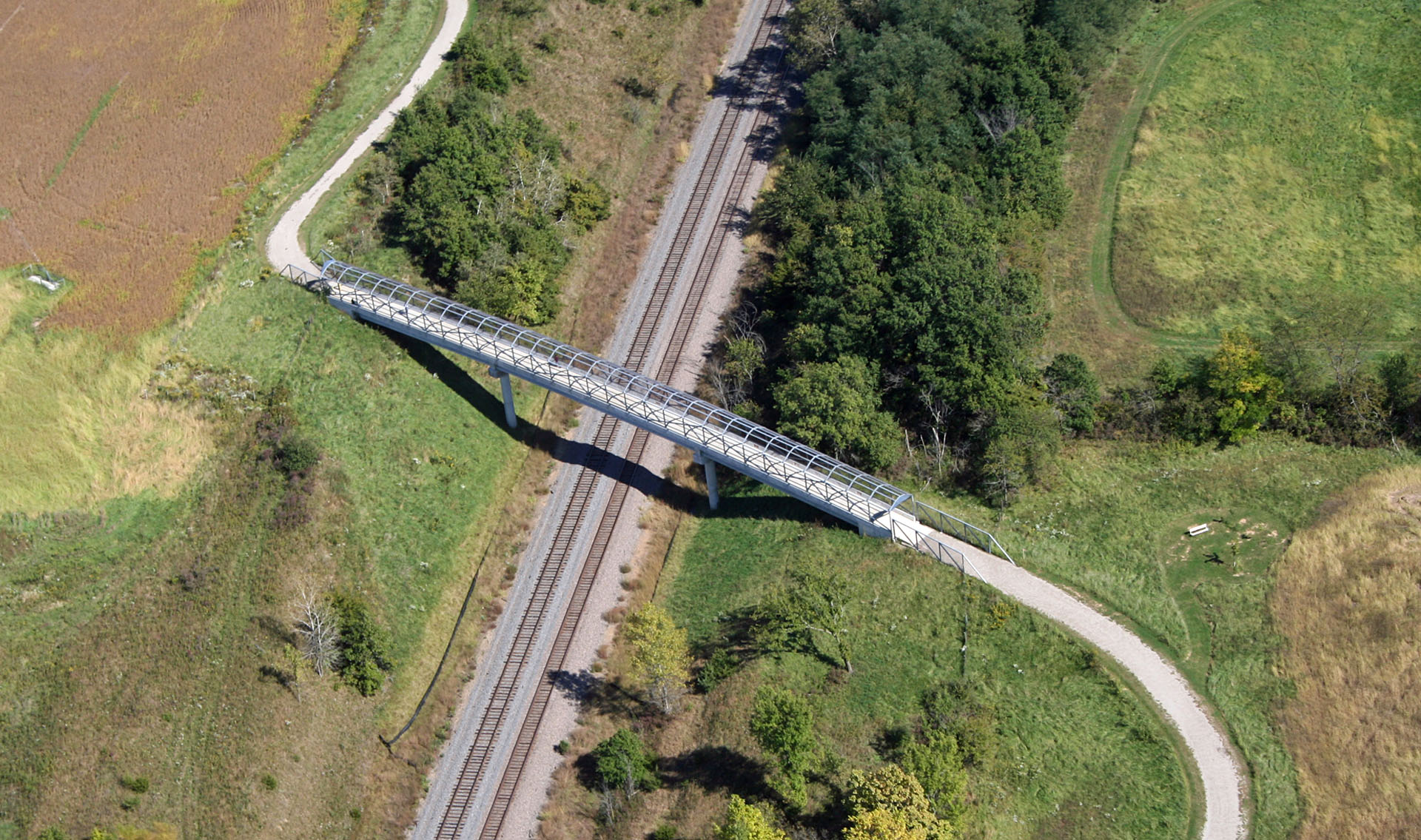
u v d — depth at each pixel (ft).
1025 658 328.90
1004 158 431.43
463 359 410.52
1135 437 374.84
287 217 439.63
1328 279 412.16
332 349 402.31
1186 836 295.07
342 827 327.06
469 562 375.25
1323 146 449.48
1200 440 372.79
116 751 328.70
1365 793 295.07
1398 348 389.39
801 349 386.11
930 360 375.86
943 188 417.69
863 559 352.90
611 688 344.90
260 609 349.61
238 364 399.85
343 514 368.07
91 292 422.41
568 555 376.27
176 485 376.27
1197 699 318.04
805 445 368.07
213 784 325.01
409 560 367.04
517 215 433.89
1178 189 441.68
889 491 356.59
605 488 389.80
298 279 418.92
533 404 410.11
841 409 366.63
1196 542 349.82
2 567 361.10
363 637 344.49
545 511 387.55
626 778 318.24
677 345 420.36
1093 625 334.24
